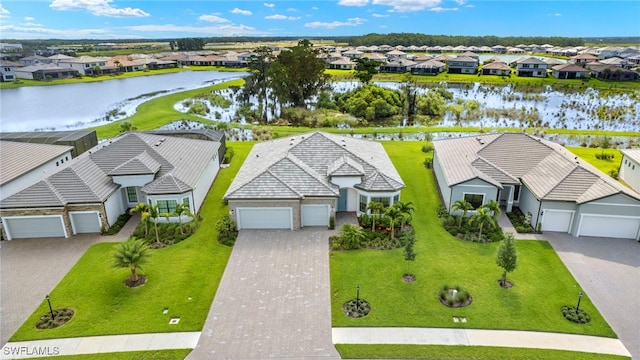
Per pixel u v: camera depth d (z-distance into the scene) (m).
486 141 35.12
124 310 20.48
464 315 20.09
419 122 66.75
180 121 64.62
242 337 18.72
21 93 96.12
